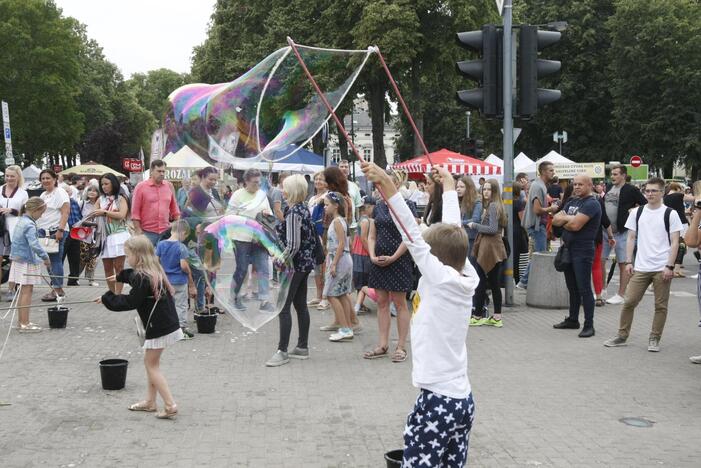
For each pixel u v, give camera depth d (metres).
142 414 5.40
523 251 11.28
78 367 6.78
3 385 6.15
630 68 34.91
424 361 3.13
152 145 9.23
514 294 11.64
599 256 10.51
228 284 6.91
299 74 7.10
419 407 3.13
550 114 37.16
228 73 34.00
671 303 10.88
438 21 28.55
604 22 35.75
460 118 49.31
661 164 36.03
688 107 34.50
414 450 3.12
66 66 47.84
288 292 6.87
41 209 8.44
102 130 58.62
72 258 11.97
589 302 8.33
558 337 8.30
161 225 9.23
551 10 36.38
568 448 4.77
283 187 6.97
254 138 7.24
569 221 8.34
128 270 5.21
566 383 6.36
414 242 3.16
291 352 7.24
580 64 36.09
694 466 4.48
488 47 9.66
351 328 8.28
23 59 46.16
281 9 31.80
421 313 3.17
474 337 8.28
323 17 29.78
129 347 7.64
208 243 6.92
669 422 5.33
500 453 4.67
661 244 7.48
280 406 5.63
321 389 6.11
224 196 7.69
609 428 5.18
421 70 30.05
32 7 46.03
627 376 6.61
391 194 3.17
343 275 7.96
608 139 37.75
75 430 5.03
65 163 64.19
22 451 4.62
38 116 47.00
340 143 31.67
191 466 4.39
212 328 8.46
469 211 9.10
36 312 9.73
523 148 39.41
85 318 9.30
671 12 34.03
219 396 5.89
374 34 27.36
